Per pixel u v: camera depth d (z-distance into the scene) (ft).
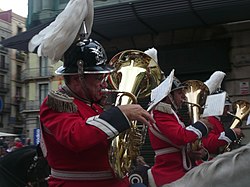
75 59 8.18
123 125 7.32
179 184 5.96
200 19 28.94
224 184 5.67
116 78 9.08
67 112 7.55
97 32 31.53
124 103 8.32
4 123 152.76
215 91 17.75
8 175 14.42
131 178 13.69
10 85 155.22
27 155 14.49
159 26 30.50
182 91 14.20
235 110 19.80
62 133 7.29
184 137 12.42
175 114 13.12
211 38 30.99
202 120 13.07
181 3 26.55
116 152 7.87
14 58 156.46
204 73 31.48
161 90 8.59
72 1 8.13
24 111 132.05
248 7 26.37
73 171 7.90
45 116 7.66
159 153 13.51
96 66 8.18
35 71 130.52
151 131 13.58
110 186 8.09
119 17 28.76
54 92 7.62
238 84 29.89
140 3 27.55
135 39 33.22
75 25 8.05
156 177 13.33
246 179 5.61
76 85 8.30
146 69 9.27
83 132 7.14
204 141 15.94
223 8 26.55
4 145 45.85
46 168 14.40
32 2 41.09
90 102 8.39
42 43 8.07
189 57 31.53
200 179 5.83
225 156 5.88
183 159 13.20
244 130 27.50
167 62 32.07
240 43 30.09
